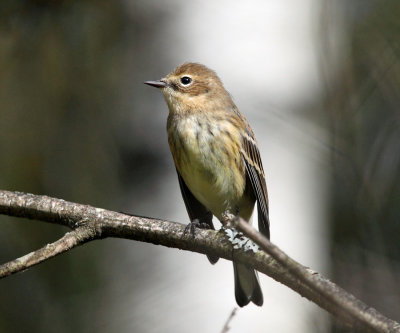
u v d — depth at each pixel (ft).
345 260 42.65
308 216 32.86
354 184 41.81
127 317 32.17
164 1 35.58
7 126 43.11
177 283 31.81
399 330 18.10
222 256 23.90
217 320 30.66
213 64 33.73
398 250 43.42
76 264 39.75
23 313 40.65
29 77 43.16
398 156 43.73
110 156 39.78
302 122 33.65
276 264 22.49
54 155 42.24
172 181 33.78
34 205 25.34
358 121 43.37
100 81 41.14
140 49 36.19
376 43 46.80
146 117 35.06
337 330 28.50
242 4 34.06
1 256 41.75
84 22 41.73
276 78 33.50
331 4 37.81
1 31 42.60
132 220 24.73
